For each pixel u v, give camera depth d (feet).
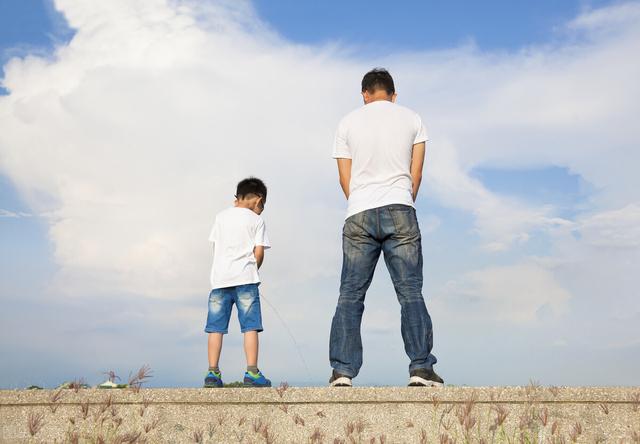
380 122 11.55
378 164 11.41
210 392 9.69
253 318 14.21
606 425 9.36
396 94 12.55
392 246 11.22
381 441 9.22
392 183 11.35
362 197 11.38
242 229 14.58
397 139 11.46
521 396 9.46
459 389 9.53
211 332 14.26
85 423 9.58
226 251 14.52
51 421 9.57
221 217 14.87
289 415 9.61
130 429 9.59
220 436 9.57
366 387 9.65
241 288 14.32
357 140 11.58
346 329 11.17
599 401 9.41
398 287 11.16
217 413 9.65
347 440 9.28
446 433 9.39
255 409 9.67
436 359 10.96
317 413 9.58
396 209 11.18
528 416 9.39
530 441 9.32
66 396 9.63
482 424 9.43
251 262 14.52
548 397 9.45
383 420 9.51
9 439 9.48
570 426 9.36
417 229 11.33
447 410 9.46
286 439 9.53
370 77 12.34
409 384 10.66
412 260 11.16
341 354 11.10
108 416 9.61
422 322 10.81
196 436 9.52
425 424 9.46
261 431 9.42
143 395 9.67
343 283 11.44
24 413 9.57
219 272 14.44
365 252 11.37
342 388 9.62
